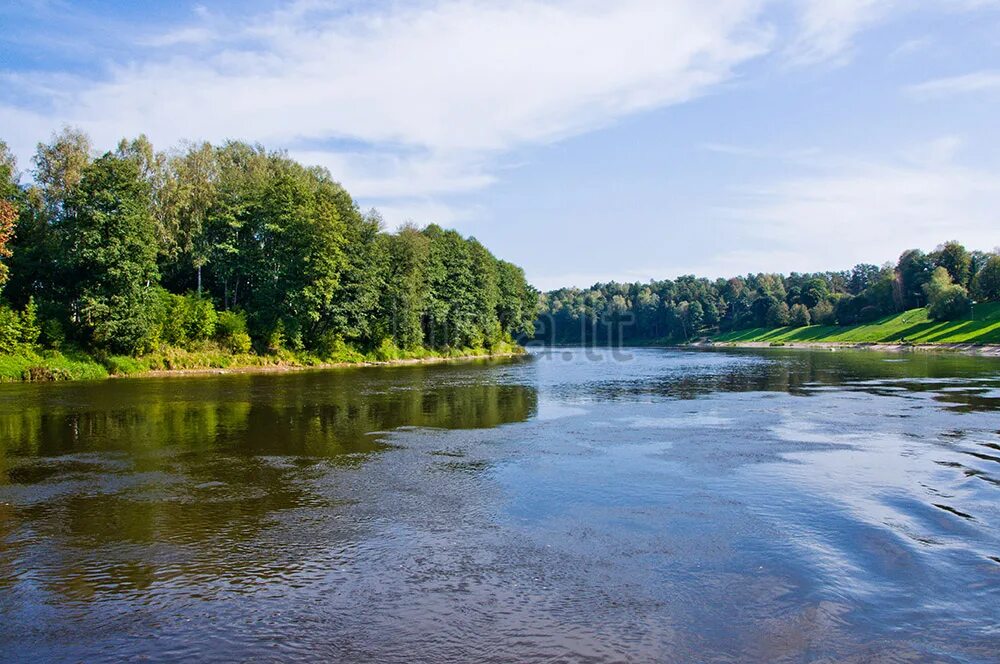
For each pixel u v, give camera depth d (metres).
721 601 9.10
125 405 31.88
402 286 86.81
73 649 7.89
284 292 68.19
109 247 52.31
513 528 12.48
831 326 162.00
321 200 72.81
